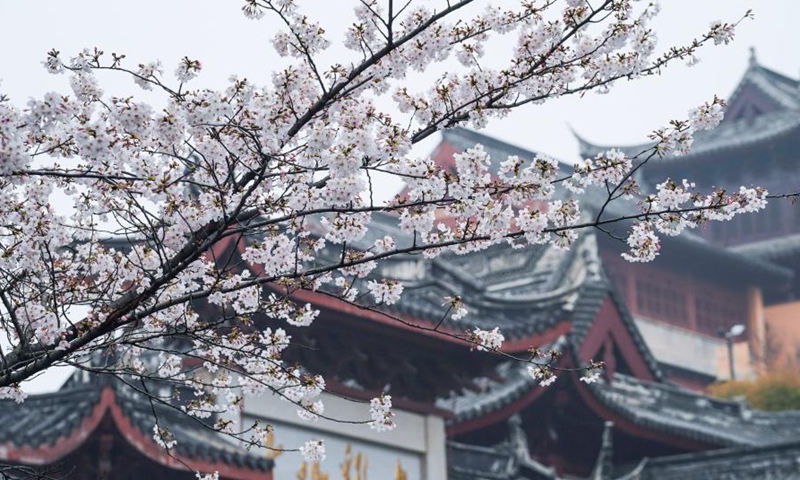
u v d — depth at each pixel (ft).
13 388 37.50
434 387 86.33
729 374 244.83
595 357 125.59
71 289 37.27
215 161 34.24
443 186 33.60
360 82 36.11
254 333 38.88
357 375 82.07
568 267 143.64
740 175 276.82
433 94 35.88
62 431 62.39
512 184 34.17
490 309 90.22
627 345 127.24
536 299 91.81
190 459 67.15
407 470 85.15
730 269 252.62
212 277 37.22
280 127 33.65
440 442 87.30
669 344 240.73
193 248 34.65
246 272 38.17
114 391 63.98
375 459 82.69
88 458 65.00
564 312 88.07
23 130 32.45
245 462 68.90
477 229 35.35
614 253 230.07
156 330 38.22
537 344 86.74
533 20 36.01
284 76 35.06
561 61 35.96
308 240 37.04
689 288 249.55
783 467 117.50
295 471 77.10
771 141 269.85
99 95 33.91
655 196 34.27
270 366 39.01
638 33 35.53
